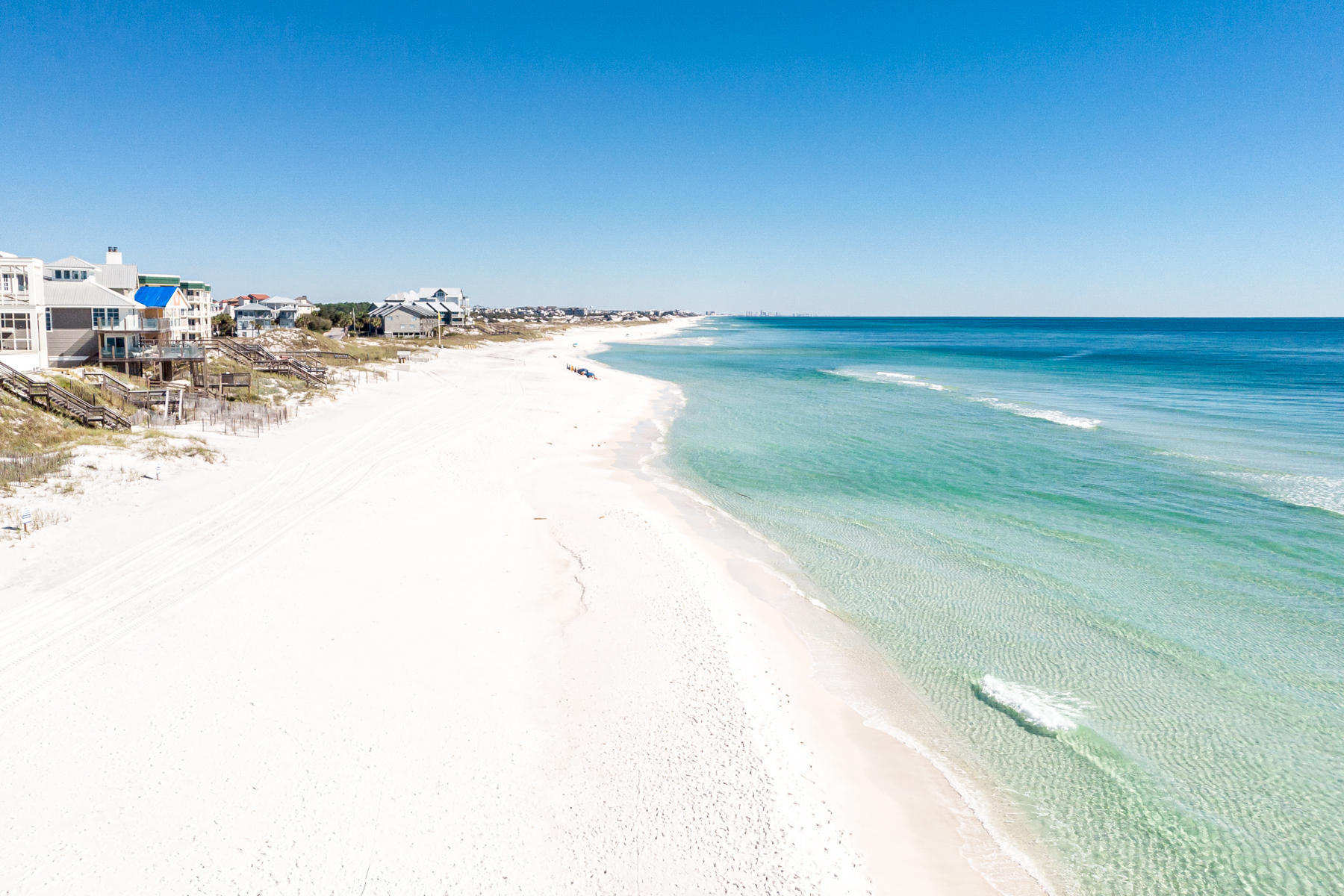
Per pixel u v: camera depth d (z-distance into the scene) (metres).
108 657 15.95
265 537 23.62
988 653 18.38
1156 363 107.31
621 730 14.49
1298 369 94.56
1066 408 57.81
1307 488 32.38
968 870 11.65
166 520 24.41
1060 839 12.38
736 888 10.85
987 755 14.51
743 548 25.52
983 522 28.34
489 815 12.09
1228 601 21.06
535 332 177.50
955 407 59.03
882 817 12.74
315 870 10.78
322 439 38.16
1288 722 15.41
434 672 16.31
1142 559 24.36
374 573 21.45
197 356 45.78
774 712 15.55
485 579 21.70
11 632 16.67
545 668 16.77
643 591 21.06
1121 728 15.32
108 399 37.34
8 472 25.83
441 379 70.31
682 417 53.38
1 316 37.97
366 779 12.74
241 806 11.91
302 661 16.39
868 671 17.55
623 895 10.66
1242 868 11.73
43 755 12.77
